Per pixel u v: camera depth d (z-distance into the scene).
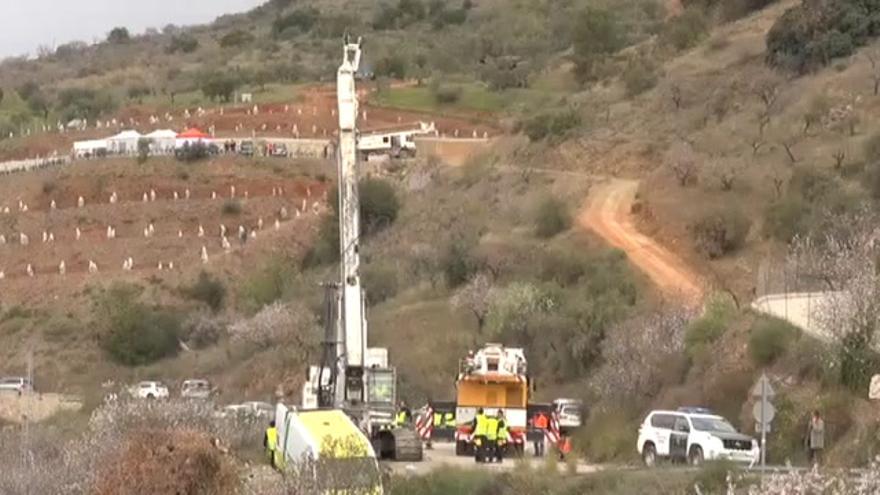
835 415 107.19
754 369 126.31
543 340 179.62
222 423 130.12
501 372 128.75
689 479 89.25
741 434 110.06
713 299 153.12
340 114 112.75
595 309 178.25
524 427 128.62
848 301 115.94
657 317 157.50
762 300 145.00
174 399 151.62
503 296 193.62
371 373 109.94
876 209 164.62
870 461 83.44
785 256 167.75
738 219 198.50
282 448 101.00
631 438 123.56
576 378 170.25
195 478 81.81
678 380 139.75
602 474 94.69
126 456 83.19
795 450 106.50
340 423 96.62
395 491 93.69
